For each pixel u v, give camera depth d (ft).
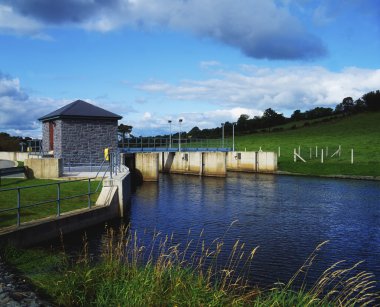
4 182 93.91
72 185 93.40
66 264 46.09
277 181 173.78
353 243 71.56
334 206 108.17
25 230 56.34
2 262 43.73
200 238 73.10
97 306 31.96
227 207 106.63
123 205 87.10
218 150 247.09
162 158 241.96
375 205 109.60
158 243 67.92
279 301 34.96
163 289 33.50
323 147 293.64
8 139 244.42
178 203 113.50
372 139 310.24
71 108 144.77
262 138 387.96
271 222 87.86
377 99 474.08
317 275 54.75
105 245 63.57
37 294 33.76
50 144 154.40
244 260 60.34
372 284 52.01
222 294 33.71
